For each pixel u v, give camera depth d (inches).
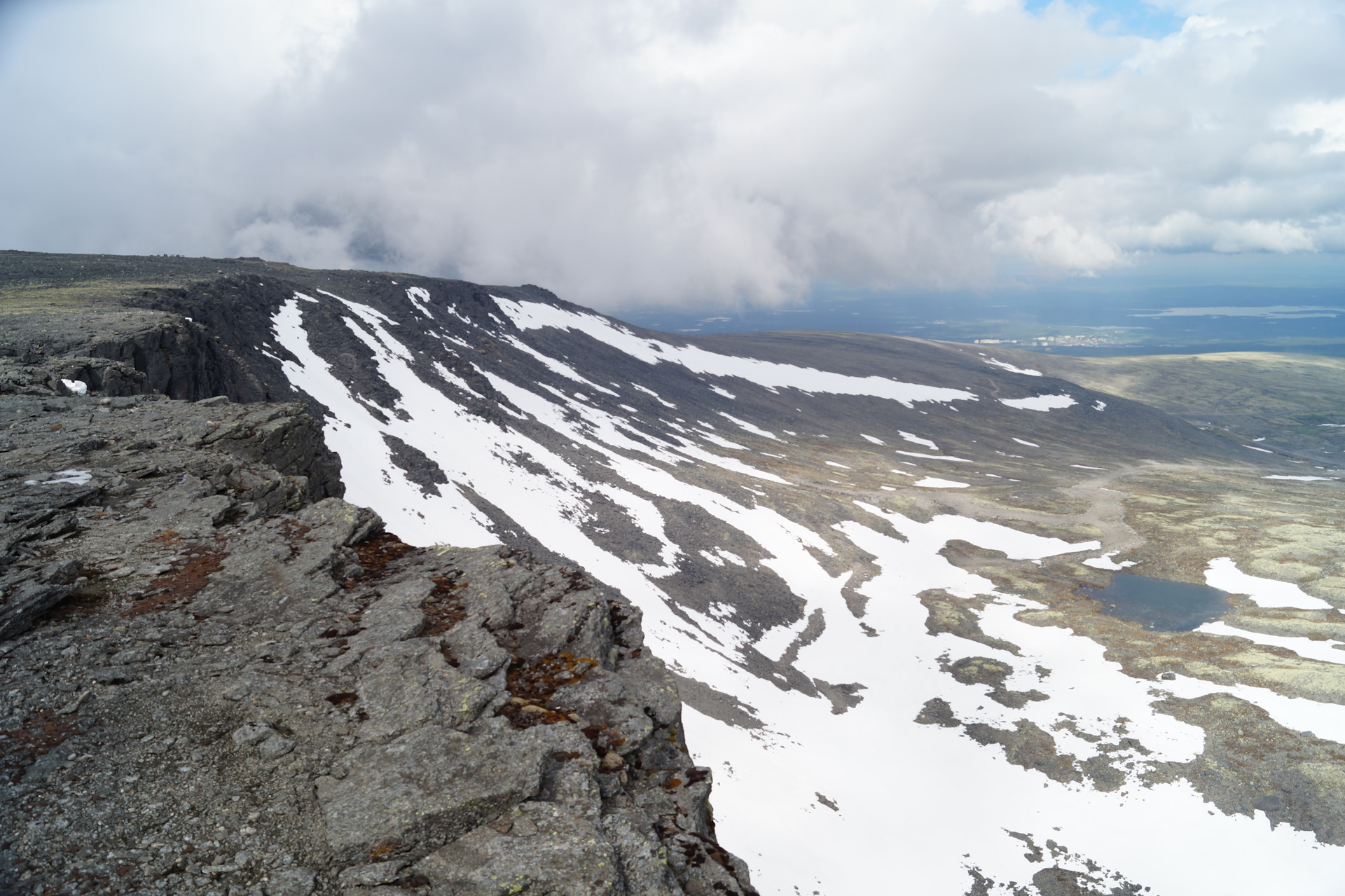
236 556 379.9
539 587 368.2
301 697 262.7
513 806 217.9
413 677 275.6
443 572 387.9
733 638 2628.0
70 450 546.3
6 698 245.8
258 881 185.0
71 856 184.9
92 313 1702.8
